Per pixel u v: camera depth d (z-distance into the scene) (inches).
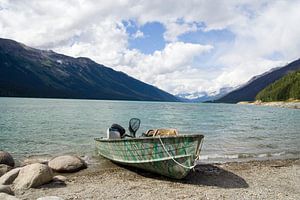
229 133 1407.5
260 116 2933.1
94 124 1660.9
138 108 4072.3
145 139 583.2
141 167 626.2
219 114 3122.5
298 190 526.6
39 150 902.4
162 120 2121.1
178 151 549.3
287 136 1334.9
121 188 508.1
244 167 695.7
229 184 550.9
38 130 1360.7
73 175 601.9
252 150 953.5
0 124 1561.3
